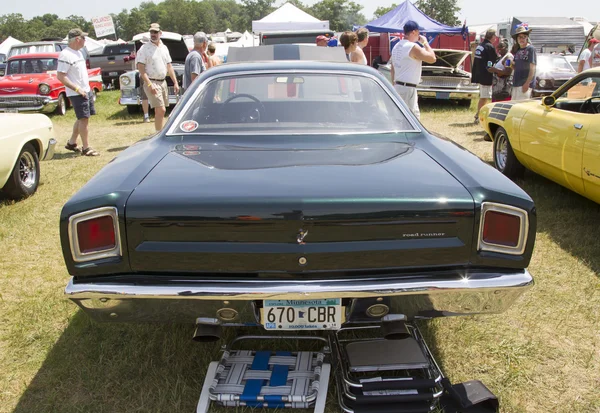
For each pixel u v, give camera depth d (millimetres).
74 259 1999
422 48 5980
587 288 3301
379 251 1971
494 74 9523
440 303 2078
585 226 4340
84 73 7516
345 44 7301
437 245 1995
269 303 2070
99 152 8008
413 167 2287
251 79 3039
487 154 7043
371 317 2119
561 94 4855
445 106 13062
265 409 2213
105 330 2869
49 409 2271
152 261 1984
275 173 2201
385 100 2979
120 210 1958
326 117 2871
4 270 3727
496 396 2232
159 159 2420
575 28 25938
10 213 4922
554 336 2803
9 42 36312
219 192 1996
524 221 2039
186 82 7863
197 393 2357
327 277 1999
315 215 1938
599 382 2430
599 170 3984
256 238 1961
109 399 2336
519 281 2029
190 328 2863
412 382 2188
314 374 2291
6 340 2824
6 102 11984
